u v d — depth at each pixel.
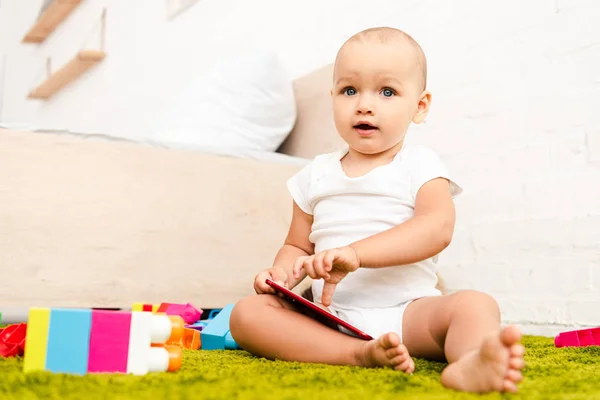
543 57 1.52
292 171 1.62
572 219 1.43
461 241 1.65
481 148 1.63
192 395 0.55
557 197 1.47
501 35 1.62
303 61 2.21
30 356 0.65
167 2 3.09
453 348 0.72
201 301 1.47
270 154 1.64
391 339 0.71
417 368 0.79
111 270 1.39
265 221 1.57
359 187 0.99
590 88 1.43
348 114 0.99
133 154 1.44
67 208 1.36
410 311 0.88
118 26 3.62
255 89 1.92
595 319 1.37
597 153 1.40
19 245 1.31
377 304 0.92
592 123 1.42
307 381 0.66
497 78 1.62
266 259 1.56
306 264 0.81
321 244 1.01
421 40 1.82
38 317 0.66
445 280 1.67
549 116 1.50
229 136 1.84
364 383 0.65
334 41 2.09
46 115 4.61
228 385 0.62
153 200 1.45
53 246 1.34
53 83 4.28
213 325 1.12
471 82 1.67
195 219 1.49
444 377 0.65
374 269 0.93
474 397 0.59
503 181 1.58
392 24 1.90
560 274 1.44
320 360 0.81
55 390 0.57
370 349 0.75
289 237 1.10
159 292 1.43
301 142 1.97
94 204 1.38
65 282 1.34
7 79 4.69
